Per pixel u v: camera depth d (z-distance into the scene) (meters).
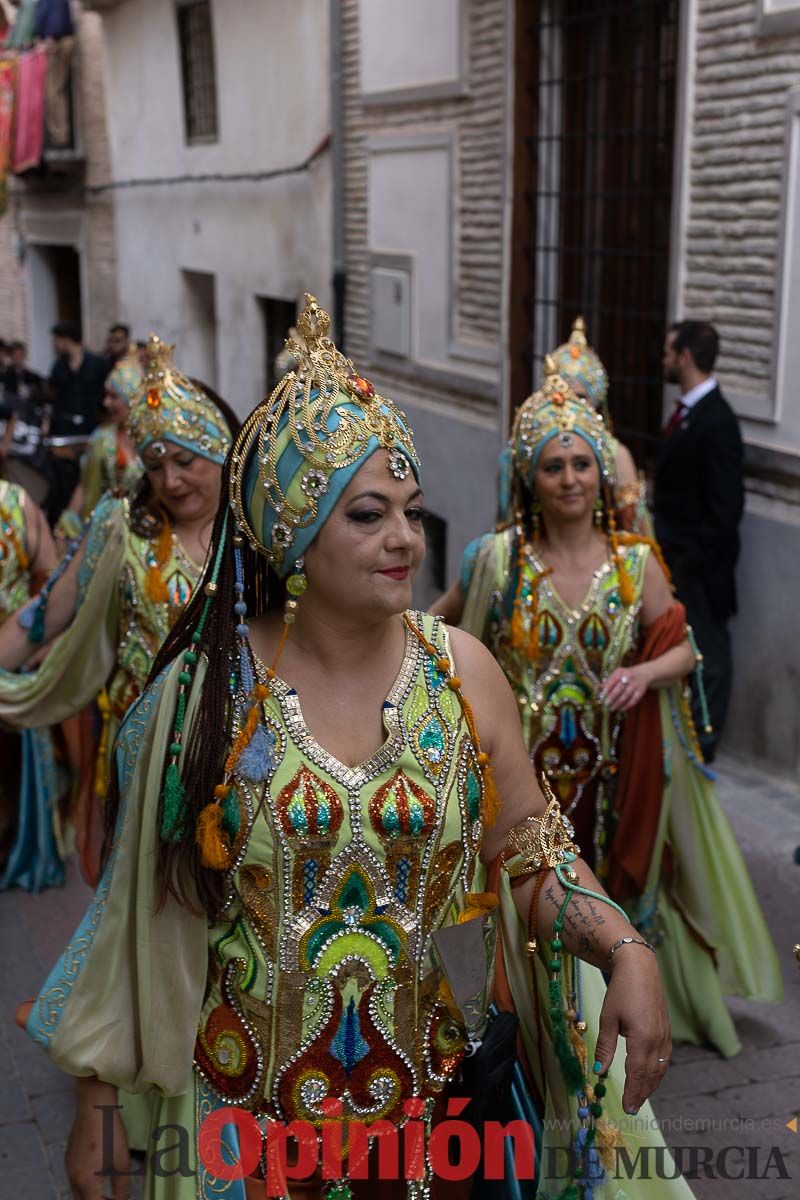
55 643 3.46
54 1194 3.12
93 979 1.92
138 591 3.32
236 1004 1.86
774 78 5.53
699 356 5.88
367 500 1.73
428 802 1.81
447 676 1.87
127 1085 1.90
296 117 10.91
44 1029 1.92
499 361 8.22
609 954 1.86
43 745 4.79
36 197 18.48
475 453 8.62
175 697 1.87
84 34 16.03
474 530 8.74
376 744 1.82
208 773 1.79
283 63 11.03
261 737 1.79
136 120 14.86
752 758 5.99
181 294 14.23
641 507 4.68
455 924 1.89
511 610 3.46
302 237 11.07
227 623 1.86
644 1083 1.78
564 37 7.63
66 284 19.28
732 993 3.62
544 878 1.97
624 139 7.22
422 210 9.05
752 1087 3.46
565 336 7.94
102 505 3.50
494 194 8.12
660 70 6.82
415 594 9.54
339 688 1.83
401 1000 1.87
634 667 3.39
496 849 2.02
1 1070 3.66
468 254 8.54
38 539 4.68
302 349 1.79
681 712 3.59
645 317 7.13
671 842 3.60
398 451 1.76
